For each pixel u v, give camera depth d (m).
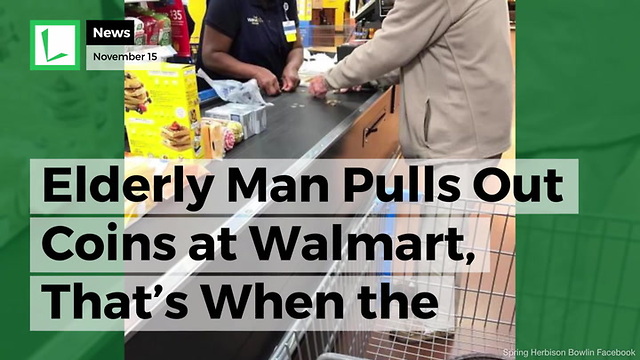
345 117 1.94
